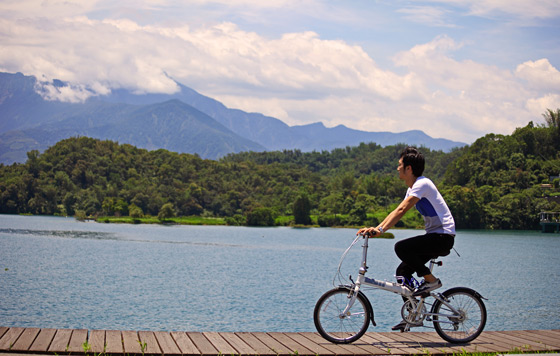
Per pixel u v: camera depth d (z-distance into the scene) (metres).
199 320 33.69
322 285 52.38
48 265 66.94
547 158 177.12
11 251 83.69
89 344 7.79
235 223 186.62
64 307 37.84
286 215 193.50
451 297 8.66
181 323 32.62
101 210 199.12
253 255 87.06
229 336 8.72
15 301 40.19
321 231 159.25
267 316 35.19
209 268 67.50
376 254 94.25
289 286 51.34
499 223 153.25
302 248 103.25
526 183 165.62
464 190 155.25
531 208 152.38
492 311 38.22
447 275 62.16
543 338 9.16
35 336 8.04
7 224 150.38
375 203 187.00
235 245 107.94
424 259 8.34
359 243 120.75
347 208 182.75
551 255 88.00
